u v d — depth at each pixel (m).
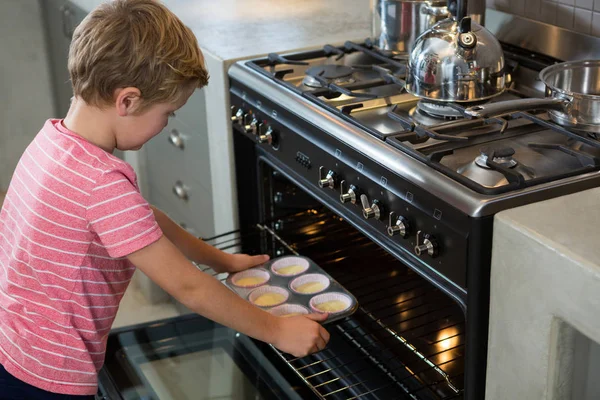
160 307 2.78
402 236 1.41
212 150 2.13
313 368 1.75
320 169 1.64
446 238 1.30
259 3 2.62
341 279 1.92
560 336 1.15
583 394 1.22
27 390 1.32
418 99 1.69
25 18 3.31
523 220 1.17
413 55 1.61
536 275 1.14
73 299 1.29
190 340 1.82
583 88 1.65
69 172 1.23
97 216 1.22
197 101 2.18
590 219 1.16
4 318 1.33
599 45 1.70
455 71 1.54
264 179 1.97
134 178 1.28
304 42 2.10
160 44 1.21
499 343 1.25
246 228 2.11
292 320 1.39
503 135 1.49
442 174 1.30
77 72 1.23
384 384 1.68
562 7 1.82
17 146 3.55
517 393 1.25
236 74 1.91
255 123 1.87
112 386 1.66
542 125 1.45
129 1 1.25
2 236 1.37
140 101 1.23
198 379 1.70
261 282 1.60
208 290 1.30
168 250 1.27
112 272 1.32
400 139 1.44
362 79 1.84
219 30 2.26
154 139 2.58
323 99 1.71
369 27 2.24
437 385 1.61
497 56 1.57
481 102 1.58
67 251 1.26
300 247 2.04
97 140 1.28
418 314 1.77
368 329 1.82
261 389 1.68
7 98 3.45
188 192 2.43
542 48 1.85
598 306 1.04
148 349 1.79
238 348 1.80
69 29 3.08
